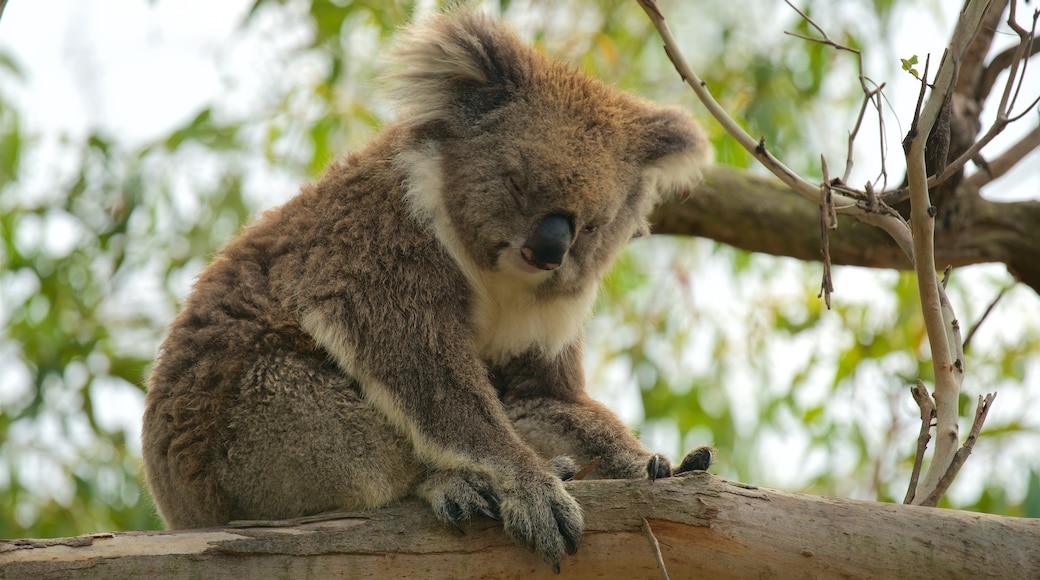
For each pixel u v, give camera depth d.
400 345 8.68
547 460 9.64
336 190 9.29
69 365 16.11
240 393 8.61
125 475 15.57
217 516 8.83
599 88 9.90
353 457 8.48
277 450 8.49
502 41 9.52
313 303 8.74
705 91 8.16
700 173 10.68
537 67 9.62
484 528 7.70
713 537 7.48
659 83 16.22
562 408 9.86
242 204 15.45
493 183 9.01
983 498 13.99
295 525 7.53
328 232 9.05
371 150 9.53
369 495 8.48
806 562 7.45
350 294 8.73
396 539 7.58
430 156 9.23
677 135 10.09
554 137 9.08
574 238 9.05
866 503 7.65
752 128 15.02
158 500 9.27
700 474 7.64
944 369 8.03
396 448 8.60
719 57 15.84
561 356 10.18
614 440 9.52
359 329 8.67
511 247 9.01
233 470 8.59
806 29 15.33
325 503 8.55
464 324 9.05
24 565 6.93
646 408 15.97
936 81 7.45
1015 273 13.28
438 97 9.27
